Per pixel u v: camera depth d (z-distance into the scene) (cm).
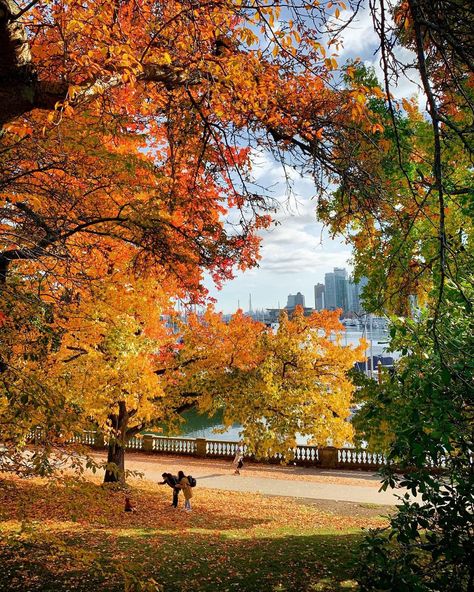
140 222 809
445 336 427
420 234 886
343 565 1041
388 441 1155
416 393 453
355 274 1211
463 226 871
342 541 1298
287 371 2216
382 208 586
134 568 506
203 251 934
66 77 505
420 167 808
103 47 450
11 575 888
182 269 952
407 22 320
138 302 1523
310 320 2244
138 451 3036
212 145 789
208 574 999
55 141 657
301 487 2197
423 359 455
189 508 1723
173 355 2212
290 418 2103
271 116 632
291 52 514
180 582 945
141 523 1485
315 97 617
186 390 2155
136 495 1908
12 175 697
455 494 423
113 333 1475
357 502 1933
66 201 769
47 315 709
